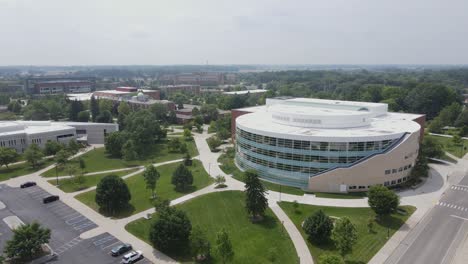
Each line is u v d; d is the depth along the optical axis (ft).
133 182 318.86
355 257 186.29
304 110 376.89
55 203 268.41
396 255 188.34
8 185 310.65
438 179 313.94
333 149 282.36
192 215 243.60
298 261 183.73
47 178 330.54
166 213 200.85
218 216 241.55
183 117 655.76
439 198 267.18
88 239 210.59
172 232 189.88
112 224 231.09
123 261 183.32
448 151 419.74
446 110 570.46
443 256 187.01
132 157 377.50
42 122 493.77
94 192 291.58
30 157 359.46
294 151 293.84
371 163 275.39
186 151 426.51
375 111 397.39
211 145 442.91
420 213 239.91
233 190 289.74
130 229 223.71
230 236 212.23
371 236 208.74
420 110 653.71
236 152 374.43
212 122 574.15
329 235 200.03
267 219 234.99
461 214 239.09
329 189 281.74
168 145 448.24
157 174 280.51
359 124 329.72
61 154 363.76
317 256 188.34
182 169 294.87
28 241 182.80
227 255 175.52
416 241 202.90
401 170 290.97
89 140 497.05
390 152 278.05
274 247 198.08
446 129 560.61
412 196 271.08
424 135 458.09
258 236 211.82
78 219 239.30
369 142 280.92
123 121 551.59
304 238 208.64
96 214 247.50
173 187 300.61
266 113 424.46
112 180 248.52
